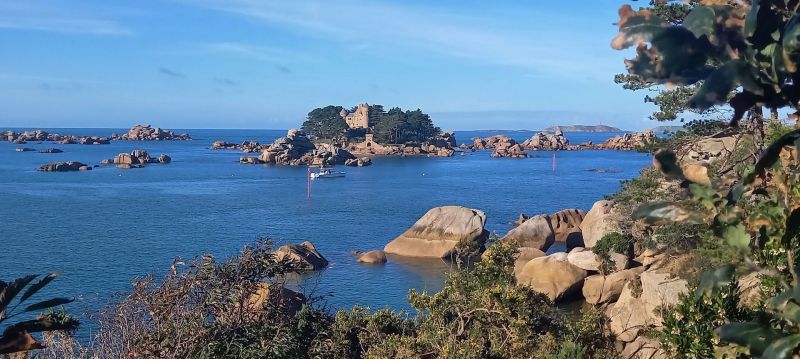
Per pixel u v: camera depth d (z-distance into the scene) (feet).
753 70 4.04
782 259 8.87
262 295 52.19
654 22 4.20
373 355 47.73
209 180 323.78
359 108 610.65
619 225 112.27
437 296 49.73
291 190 276.62
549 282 106.63
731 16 4.17
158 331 43.78
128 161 417.28
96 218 187.42
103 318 45.85
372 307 102.01
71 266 121.49
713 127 61.72
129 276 112.57
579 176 347.15
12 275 113.80
